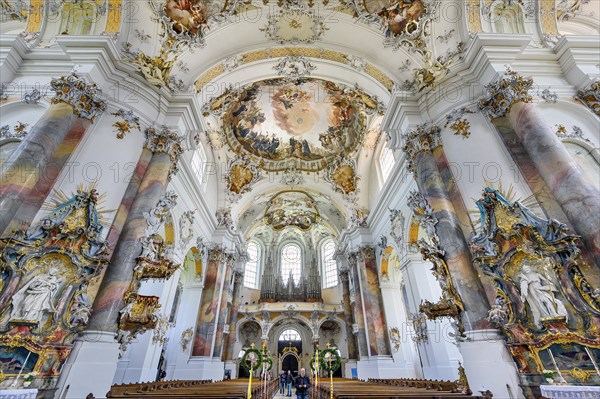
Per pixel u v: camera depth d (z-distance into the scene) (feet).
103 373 16.80
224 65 32.35
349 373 50.98
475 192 21.31
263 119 47.42
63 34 24.34
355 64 32.78
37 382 15.07
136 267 20.08
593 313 15.49
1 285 15.89
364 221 48.55
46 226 17.43
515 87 21.93
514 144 21.33
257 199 57.31
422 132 25.31
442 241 20.92
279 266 85.87
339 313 72.38
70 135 20.79
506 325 16.85
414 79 28.86
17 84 22.52
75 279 17.62
